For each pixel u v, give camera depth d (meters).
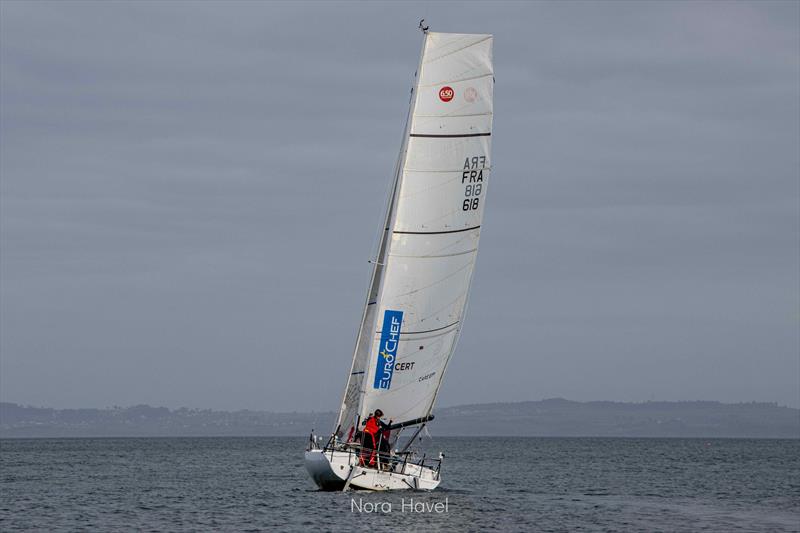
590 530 61.78
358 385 65.88
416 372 64.44
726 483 113.50
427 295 63.88
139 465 162.62
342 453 63.41
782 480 120.44
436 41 62.72
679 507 78.44
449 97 62.81
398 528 57.69
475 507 71.94
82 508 75.25
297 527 58.47
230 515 68.06
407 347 64.00
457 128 62.97
